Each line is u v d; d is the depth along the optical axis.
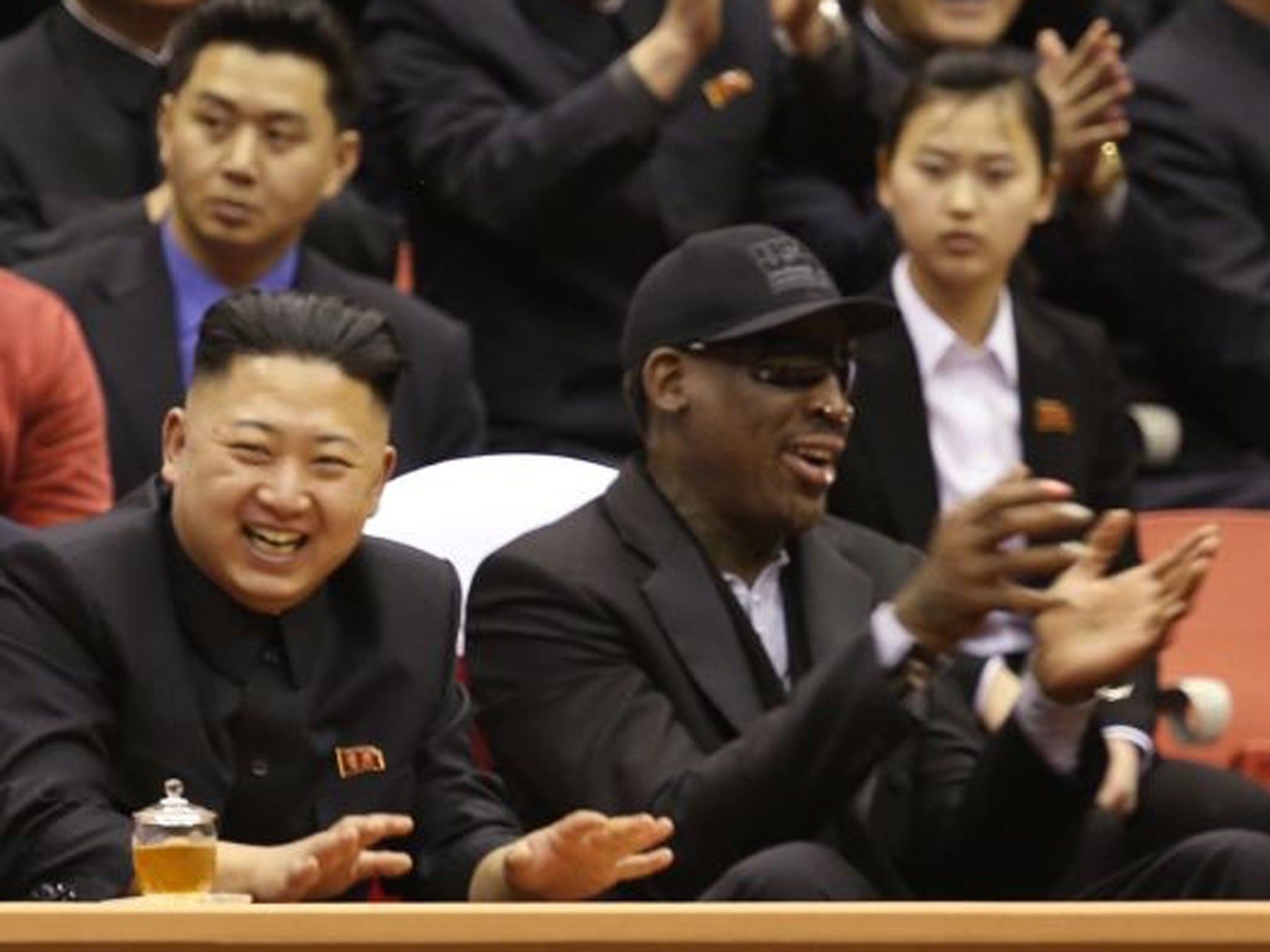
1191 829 16.77
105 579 12.85
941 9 21.39
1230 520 19.50
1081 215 20.95
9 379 16.83
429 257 20.36
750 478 14.46
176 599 12.95
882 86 21.19
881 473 17.81
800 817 13.48
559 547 14.41
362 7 22.42
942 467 18.06
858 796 14.43
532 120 19.73
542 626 14.27
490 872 12.48
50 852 12.27
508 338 20.16
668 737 13.99
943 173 18.17
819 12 20.97
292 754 12.92
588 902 12.29
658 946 9.86
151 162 19.75
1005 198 18.19
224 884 11.36
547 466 15.83
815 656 14.48
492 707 14.33
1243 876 13.56
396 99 20.41
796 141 21.17
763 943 9.88
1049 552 12.75
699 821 13.45
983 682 16.36
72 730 12.60
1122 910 9.98
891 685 13.21
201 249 18.06
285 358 12.80
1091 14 23.56
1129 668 13.38
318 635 13.07
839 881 12.91
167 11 19.75
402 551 13.48
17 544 12.90
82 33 19.75
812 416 14.46
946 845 14.48
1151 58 22.11
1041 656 13.41
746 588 14.61
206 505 12.79
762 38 21.03
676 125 20.48
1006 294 18.48
